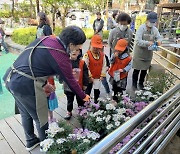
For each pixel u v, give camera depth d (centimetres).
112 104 245
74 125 259
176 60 506
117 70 298
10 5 1413
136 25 1223
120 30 348
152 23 325
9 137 236
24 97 177
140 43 335
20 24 1360
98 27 789
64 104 314
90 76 266
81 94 181
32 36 834
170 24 965
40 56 163
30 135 211
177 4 858
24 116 199
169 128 177
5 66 634
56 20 1320
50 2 991
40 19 391
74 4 1110
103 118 219
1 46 810
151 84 314
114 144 88
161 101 135
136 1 2161
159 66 381
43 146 181
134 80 379
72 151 178
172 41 807
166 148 230
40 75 169
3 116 326
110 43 364
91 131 204
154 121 138
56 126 198
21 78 169
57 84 403
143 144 134
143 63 357
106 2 1666
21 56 174
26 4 1394
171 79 335
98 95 299
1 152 213
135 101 273
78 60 243
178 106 188
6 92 415
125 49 297
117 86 306
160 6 957
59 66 162
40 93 175
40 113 183
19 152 214
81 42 162
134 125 104
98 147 83
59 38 164
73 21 1507
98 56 276
